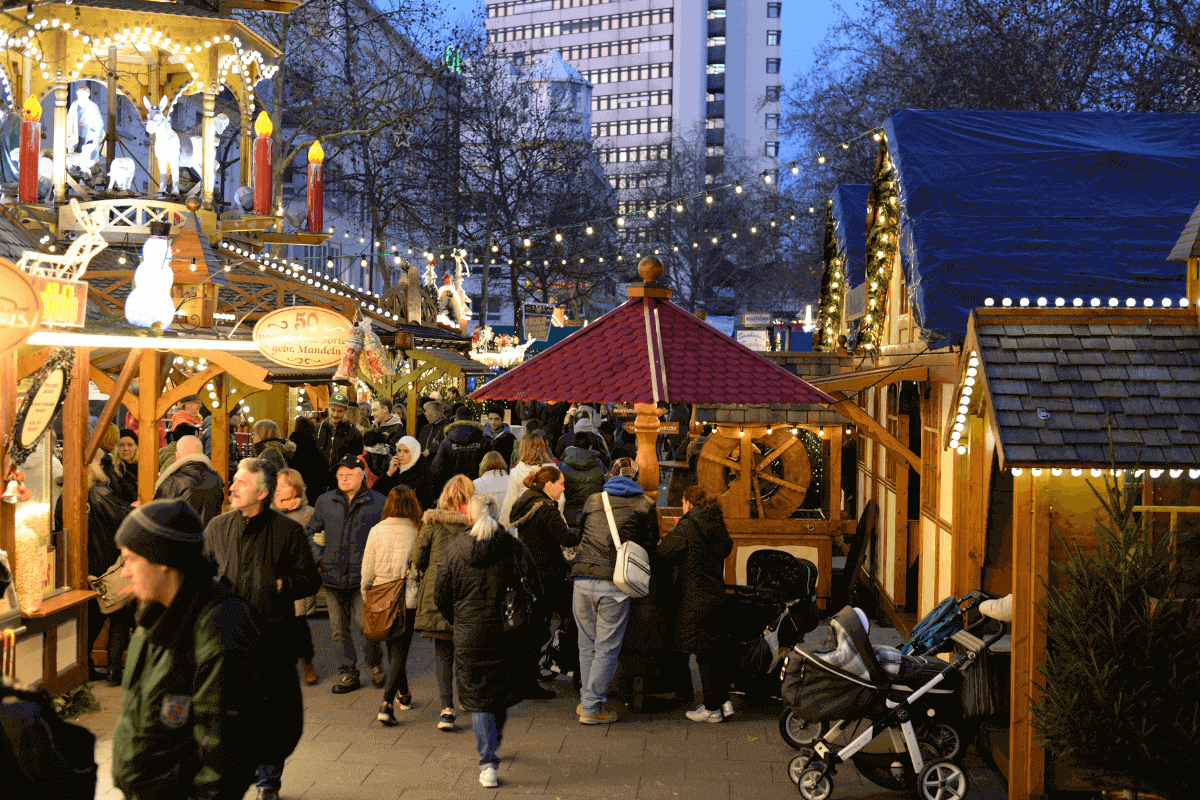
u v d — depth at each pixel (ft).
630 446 67.31
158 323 27.02
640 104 472.85
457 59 130.52
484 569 21.38
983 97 87.40
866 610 40.29
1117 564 17.93
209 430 46.91
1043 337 20.29
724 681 26.12
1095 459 18.44
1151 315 20.59
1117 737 17.38
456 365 70.54
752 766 22.74
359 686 28.25
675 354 26.81
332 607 27.81
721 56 473.67
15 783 9.78
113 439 30.12
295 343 31.55
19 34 42.42
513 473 32.76
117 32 44.11
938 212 31.96
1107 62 83.51
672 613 26.78
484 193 161.07
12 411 22.94
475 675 21.18
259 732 11.60
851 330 56.29
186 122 87.56
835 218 60.54
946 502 30.40
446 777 21.80
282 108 100.78
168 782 11.42
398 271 138.21
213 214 45.57
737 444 36.29
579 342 27.27
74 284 22.75
